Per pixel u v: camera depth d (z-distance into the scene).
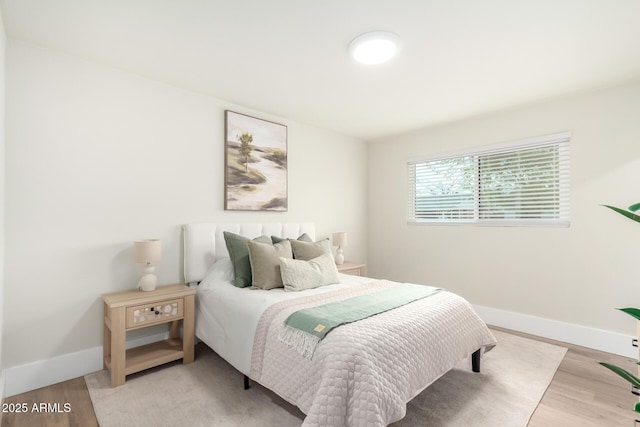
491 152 3.56
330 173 4.24
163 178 2.76
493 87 2.80
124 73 2.54
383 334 1.65
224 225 3.05
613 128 2.80
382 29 1.95
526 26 1.91
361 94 2.98
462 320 2.18
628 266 2.73
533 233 3.23
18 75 2.09
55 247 2.24
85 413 1.87
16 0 1.69
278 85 2.79
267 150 3.50
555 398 2.05
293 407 1.93
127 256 2.55
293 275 2.53
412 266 4.23
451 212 3.90
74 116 2.31
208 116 3.05
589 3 1.69
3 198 1.96
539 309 3.19
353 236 4.56
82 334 2.34
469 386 2.18
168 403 1.96
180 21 1.89
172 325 2.74
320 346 1.61
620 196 2.77
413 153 4.25
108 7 1.76
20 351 2.10
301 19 1.86
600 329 2.84
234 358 2.16
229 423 1.77
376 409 1.37
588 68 2.44
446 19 1.84
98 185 2.42
